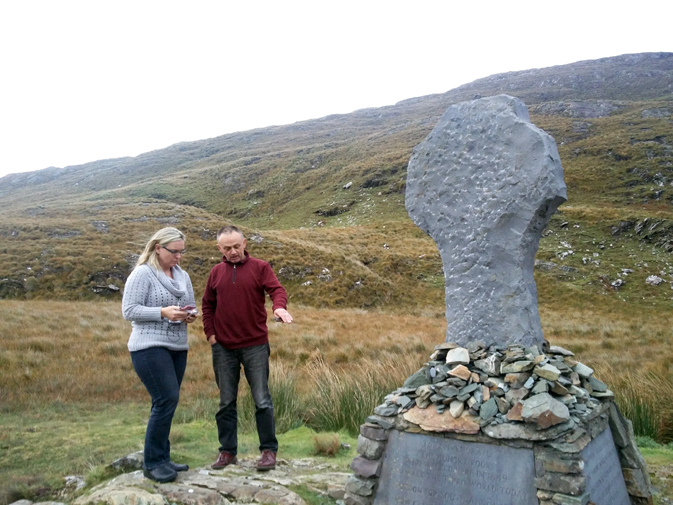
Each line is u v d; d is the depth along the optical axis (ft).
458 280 13.33
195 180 304.30
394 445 11.55
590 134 221.87
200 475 13.37
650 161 171.94
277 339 46.75
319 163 293.64
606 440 11.56
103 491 12.12
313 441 18.24
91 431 20.01
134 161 443.32
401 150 261.85
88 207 143.84
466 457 10.68
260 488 12.59
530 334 12.30
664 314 80.53
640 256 105.50
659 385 23.76
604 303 87.81
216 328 13.93
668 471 15.39
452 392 11.33
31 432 19.89
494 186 13.01
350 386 22.81
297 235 134.21
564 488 9.56
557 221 124.88
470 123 13.74
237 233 13.83
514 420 10.32
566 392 10.69
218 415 14.38
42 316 51.44
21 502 12.44
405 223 150.71
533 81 449.89
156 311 12.60
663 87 380.17
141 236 105.09
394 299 94.53
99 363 34.88
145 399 27.09
